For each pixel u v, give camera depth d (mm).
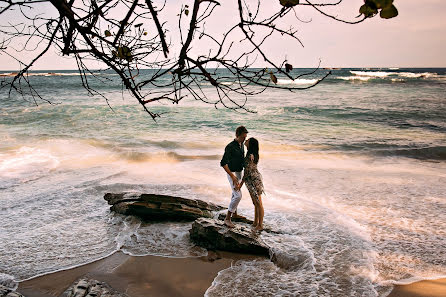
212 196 8508
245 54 1333
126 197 7500
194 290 4746
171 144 14344
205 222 6172
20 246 5867
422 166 11648
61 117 21969
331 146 14328
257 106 28000
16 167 10547
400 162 12172
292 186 9297
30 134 15977
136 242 6105
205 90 40531
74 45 1538
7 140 14516
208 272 5180
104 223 6910
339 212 7422
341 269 5164
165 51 1442
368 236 6254
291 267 5262
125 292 4656
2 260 5391
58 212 7391
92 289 4543
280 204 7883
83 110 25125
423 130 18281
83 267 5266
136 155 12297
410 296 4543
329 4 1153
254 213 7242
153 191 8727
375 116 22641
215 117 22172
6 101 32469
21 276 4984
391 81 63625
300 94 39781
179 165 11359
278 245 5816
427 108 26172
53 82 75688
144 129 18016
